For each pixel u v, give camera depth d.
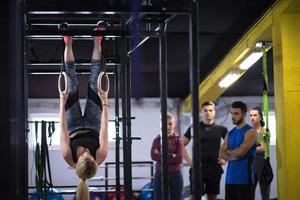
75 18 4.41
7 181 2.68
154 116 11.67
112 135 10.66
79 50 7.13
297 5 4.75
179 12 3.23
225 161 5.48
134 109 11.66
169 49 7.77
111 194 8.91
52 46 6.93
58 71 4.82
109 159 11.01
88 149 4.27
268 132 4.67
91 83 4.39
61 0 3.29
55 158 11.20
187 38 7.10
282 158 4.88
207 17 6.12
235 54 7.34
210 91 9.76
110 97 10.23
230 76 8.44
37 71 4.78
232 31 6.80
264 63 5.01
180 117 11.75
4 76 2.73
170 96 11.75
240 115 5.05
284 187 4.80
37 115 11.49
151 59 8.32
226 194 5.09
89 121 4.39
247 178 4.93
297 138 4.81
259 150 5.32
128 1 3.27
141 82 10.15
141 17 3.92
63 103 4.26
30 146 9.39
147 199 9.47
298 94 4.86
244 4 5.60
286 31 4.96
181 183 5.66
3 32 2.75
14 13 2.91
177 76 9.92
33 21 4.34
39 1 3.36
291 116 4.83
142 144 11.58
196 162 3.05
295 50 4.93
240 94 11.82
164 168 3.89
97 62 4.35
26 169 3.35
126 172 4.45
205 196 5.67
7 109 2.71
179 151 5.68
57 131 11.19
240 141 4.97
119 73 5.29
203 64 8.84
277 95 5.05
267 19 5.55
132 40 4.83
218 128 5.58
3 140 2.69
